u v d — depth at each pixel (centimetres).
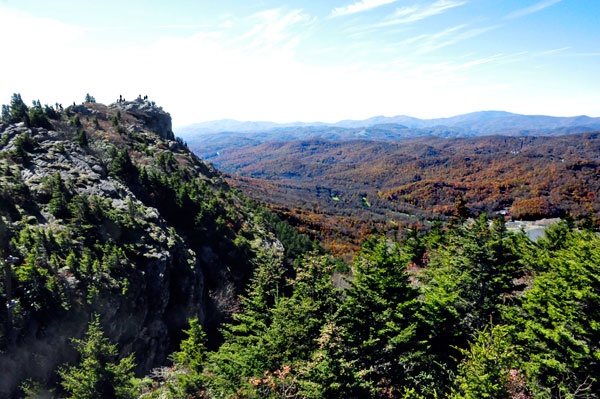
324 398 1401
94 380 1883
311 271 2155
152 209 4962
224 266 5381
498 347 1295
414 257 4647
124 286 3234
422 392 1705
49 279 2670
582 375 1529
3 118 5769
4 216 3197
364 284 2041
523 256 3070
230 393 1666
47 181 4044
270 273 3128
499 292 2342
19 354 2267
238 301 4966
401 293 2048
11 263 2631
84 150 5753
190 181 7438
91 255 3347
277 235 7838
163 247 4222
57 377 2455
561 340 1588
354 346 1819
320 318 1916
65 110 8569
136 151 7944
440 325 2011
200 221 5588
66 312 2662
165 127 12169
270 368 1709
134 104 11681
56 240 3188
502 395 1212
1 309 2295
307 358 1711
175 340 3938
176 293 4112
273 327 1911
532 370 1606
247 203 9219
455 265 2620
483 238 2444
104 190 4672
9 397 2148
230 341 2514
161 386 2478
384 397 1725
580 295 1606
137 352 3331
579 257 1856
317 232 11888
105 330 2948
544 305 1877
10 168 4144
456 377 1653
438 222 4900
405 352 1845
